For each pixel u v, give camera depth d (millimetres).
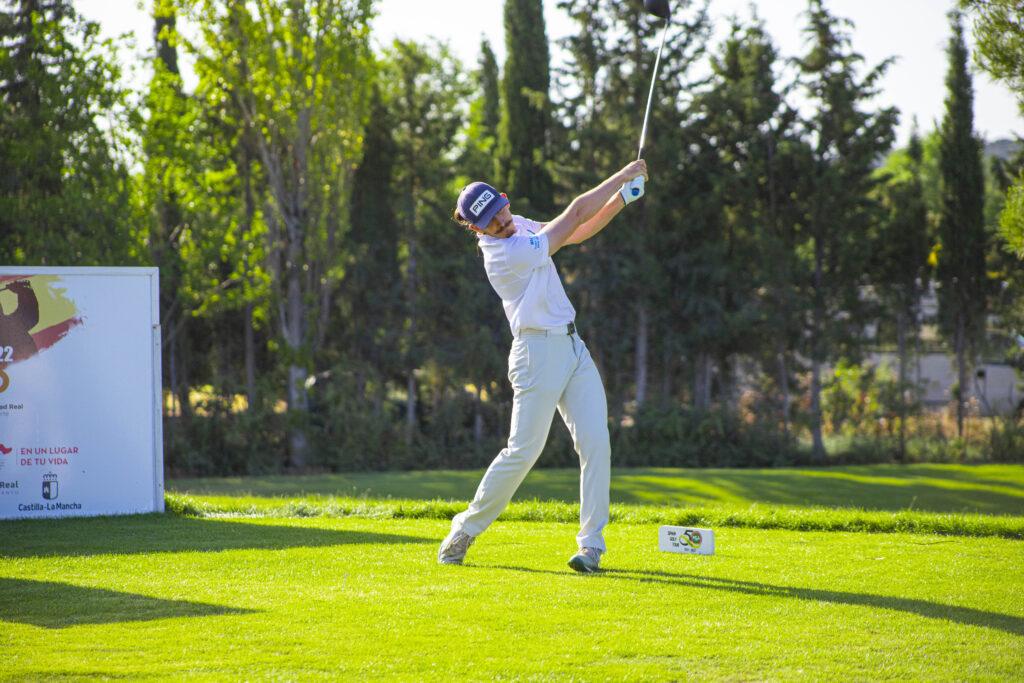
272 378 48000
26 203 39562
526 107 51250
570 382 9664
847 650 6664
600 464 9578
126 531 12234
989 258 49344
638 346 49812
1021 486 32594
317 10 44562
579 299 51375
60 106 39406
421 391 55781
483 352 48469
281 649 6680
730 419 47844
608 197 9742
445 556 9719
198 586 8555
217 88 45031
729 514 13727
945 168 49750
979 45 15953
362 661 6410
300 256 46062
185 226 43906
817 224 47906
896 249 50531
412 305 51219
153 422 14742
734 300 49938
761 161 48938
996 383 59281
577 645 6773
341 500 17797
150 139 41438
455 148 55750
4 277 14266
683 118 49219
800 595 8234
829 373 53281
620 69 50406
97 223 39969
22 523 13320
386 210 51969
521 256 9336
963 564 9734
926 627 7227
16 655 6523
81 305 14508
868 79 47875
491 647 6727
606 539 11414
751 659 6477
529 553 10375
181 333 49188
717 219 49906
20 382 14328
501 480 9562
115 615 7551
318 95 45188
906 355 53688
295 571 9266
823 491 31312
